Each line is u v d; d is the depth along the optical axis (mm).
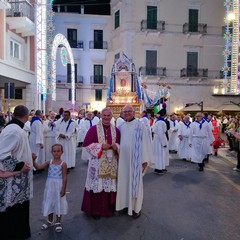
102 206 5035
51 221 4695
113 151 5078
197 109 26438
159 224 4871
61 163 4625
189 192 6840
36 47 13406
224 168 9977
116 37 31281
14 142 3646
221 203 6051
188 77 29203
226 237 4422
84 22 32438
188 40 29938
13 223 3957
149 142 5270
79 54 32188
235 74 13141
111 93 19453
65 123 9102
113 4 31844
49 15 14109
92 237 4348
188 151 11430
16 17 14984
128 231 4578
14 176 3775
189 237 4398
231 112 28359
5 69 14656
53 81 15164
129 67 19391
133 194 5082
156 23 29406
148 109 25938
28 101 18125
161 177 8430
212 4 30156
